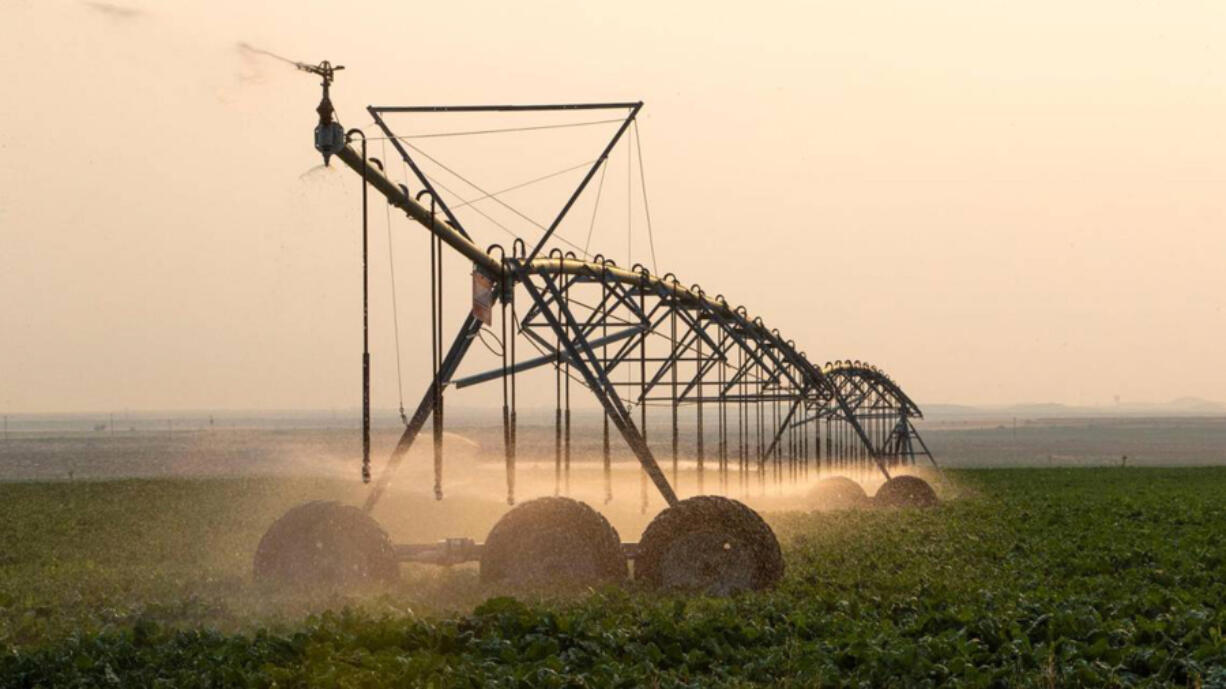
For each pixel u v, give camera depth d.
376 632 25.77
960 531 57.38
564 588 34.94
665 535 35.91
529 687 22.30
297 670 23.30
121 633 26.62
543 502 36.09
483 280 43.41
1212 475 142.38
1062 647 25.38
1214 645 25.03
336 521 36.91
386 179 36.91
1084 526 62.47
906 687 22.67
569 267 49.09
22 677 23.64
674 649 25.30
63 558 49.28
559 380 47.53
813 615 29.00
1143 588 36.41
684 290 59.59
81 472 157.62
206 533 60.03
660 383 59.28
